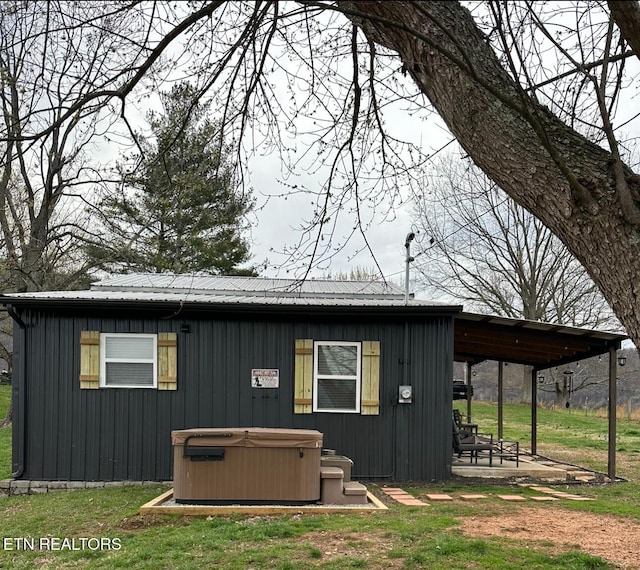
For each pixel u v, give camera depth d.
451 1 3.42
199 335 11.16
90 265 21.88
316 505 8.43
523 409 30.84
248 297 13.01
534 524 7.61
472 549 6.30
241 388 11.15
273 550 6.32
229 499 8.36
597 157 3.14
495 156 3.31
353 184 6.02
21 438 10.83
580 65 3.75
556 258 28.19
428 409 11.16
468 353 15.70
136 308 10.88
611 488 11.18
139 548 6.62
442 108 3.55
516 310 30.00
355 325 11.29
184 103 5.70
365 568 5.81
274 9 5.00
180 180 6.09
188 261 23.44
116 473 10.91
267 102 5.85
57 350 10.99
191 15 4.27
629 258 2.87
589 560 5.96
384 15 3.67
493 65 3.44
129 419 10.99
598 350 12.98
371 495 9.15
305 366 11.16
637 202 2.96
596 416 30.00
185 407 11.07
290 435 8.44
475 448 11.98
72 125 5.24
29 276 20.47
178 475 8.40
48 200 17.31
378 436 11.12
